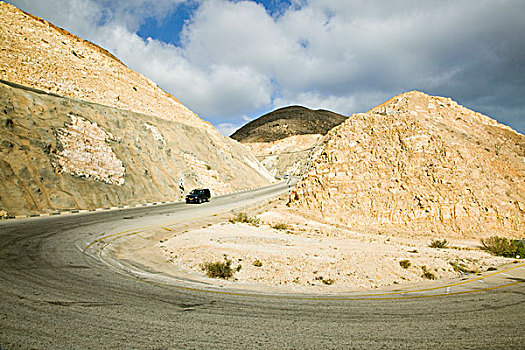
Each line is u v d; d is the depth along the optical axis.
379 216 28.73
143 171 33.97
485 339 6.70
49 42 39.38
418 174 31.00
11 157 21.58
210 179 46.44
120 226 18.83
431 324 7.52
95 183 27.23
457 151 32.66
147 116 44.09
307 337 6.31
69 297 7.61
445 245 22.89
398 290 11.05
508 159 34.59
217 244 14.87
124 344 5.41
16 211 19.73
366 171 31.92
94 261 11.70
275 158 111.00
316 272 12.22
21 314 6.34
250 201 38.25
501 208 28.88
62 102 29.69
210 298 8.61
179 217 24.05
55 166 24.47
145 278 10.17
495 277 13.70
